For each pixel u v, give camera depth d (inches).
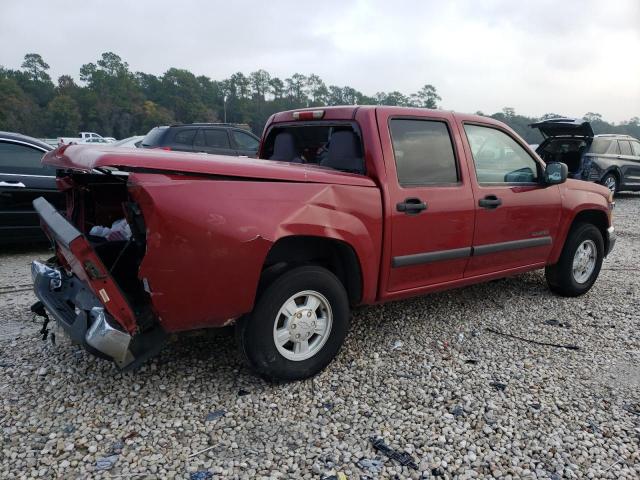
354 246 133.0
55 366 135.9
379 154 139.9
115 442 105.7
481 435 111.7
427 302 197.8
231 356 145.3
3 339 152.9
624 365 147.5
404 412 119.7
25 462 98.7
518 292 215.0
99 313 109.4
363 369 140.7
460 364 145.3
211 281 111.1
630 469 102.0
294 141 171.8
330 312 133.6
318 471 98.7
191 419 114.7
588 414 120.9
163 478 95.7
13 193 257.9
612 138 575.5
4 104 3201.3
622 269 263.9
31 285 211.9
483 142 171.0
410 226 145.6
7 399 119.7
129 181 103.6
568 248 201.2
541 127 517.3
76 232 104.1
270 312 122.4
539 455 105.5
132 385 127.6
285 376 128.4
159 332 116.0
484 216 165.6
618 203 570.3
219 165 113.3
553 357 151.9
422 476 98.3
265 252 115.6
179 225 105.2
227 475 97.0
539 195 184.2
